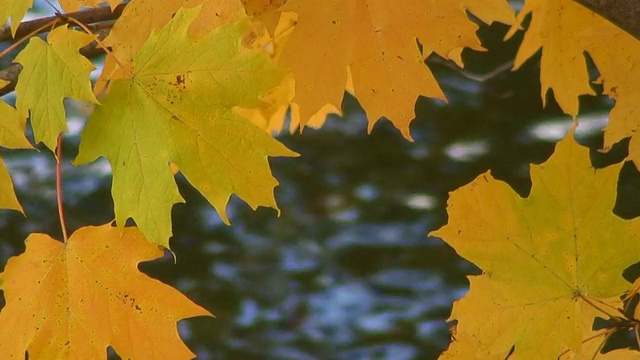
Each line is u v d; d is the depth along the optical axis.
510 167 3.67
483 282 1.92
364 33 1.93
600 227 1.91
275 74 1.86
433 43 1.93
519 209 1.92
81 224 3.64
